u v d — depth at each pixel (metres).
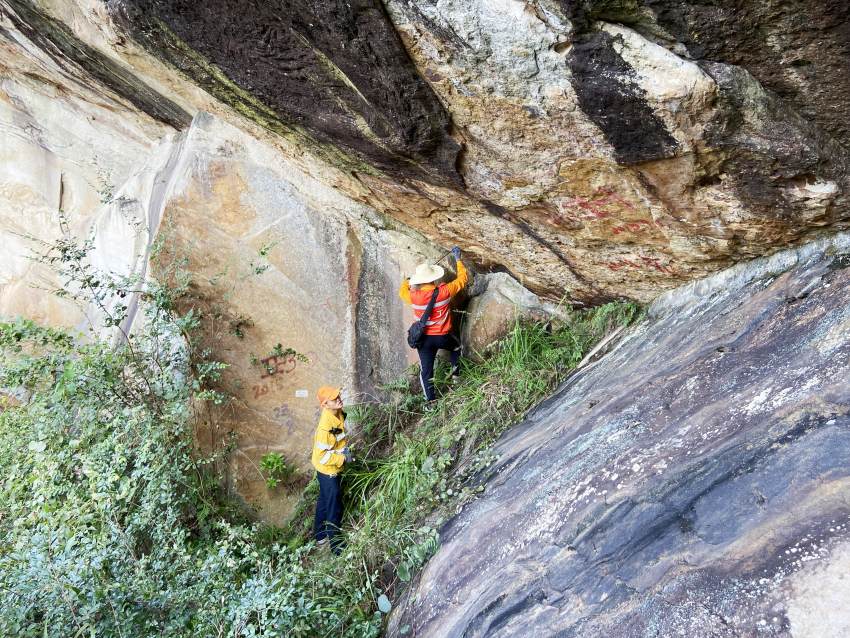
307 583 3.55
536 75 2.34
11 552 3.09
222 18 2.73
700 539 1.97
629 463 2.49
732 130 2.29
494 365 4.75
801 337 2.32
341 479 4.65
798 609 1.58
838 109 2.13
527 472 3.20
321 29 2.48
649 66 2.14
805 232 2.72
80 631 2.60
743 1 1.88
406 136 2.98
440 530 3.52
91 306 6.06
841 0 1.75
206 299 4.70
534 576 2.44
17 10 4.25
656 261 3.42
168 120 5.23
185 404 4.47
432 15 2.23
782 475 1.89
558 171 2.88
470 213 3.82
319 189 4.85
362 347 5.09
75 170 6.48
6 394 5.43
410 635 2.97
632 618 1.95
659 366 3.05
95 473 3.56
